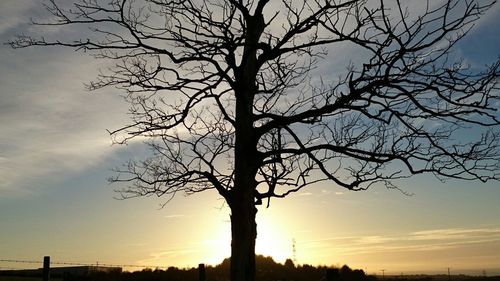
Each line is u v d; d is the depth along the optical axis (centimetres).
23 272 2095
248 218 945
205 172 998
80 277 1992
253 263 931
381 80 842
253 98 1006
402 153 903
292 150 948
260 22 1030
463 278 5591
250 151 965
